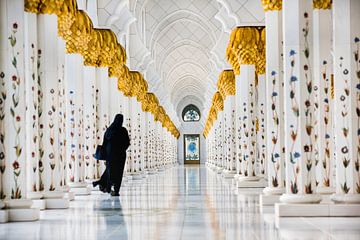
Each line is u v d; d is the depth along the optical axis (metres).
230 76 25.36
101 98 18.00
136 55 26.56
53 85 11.35
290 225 7.67
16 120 9.48
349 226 7.47
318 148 10.90
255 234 6.73
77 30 14.12
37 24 11.22
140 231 7.29
